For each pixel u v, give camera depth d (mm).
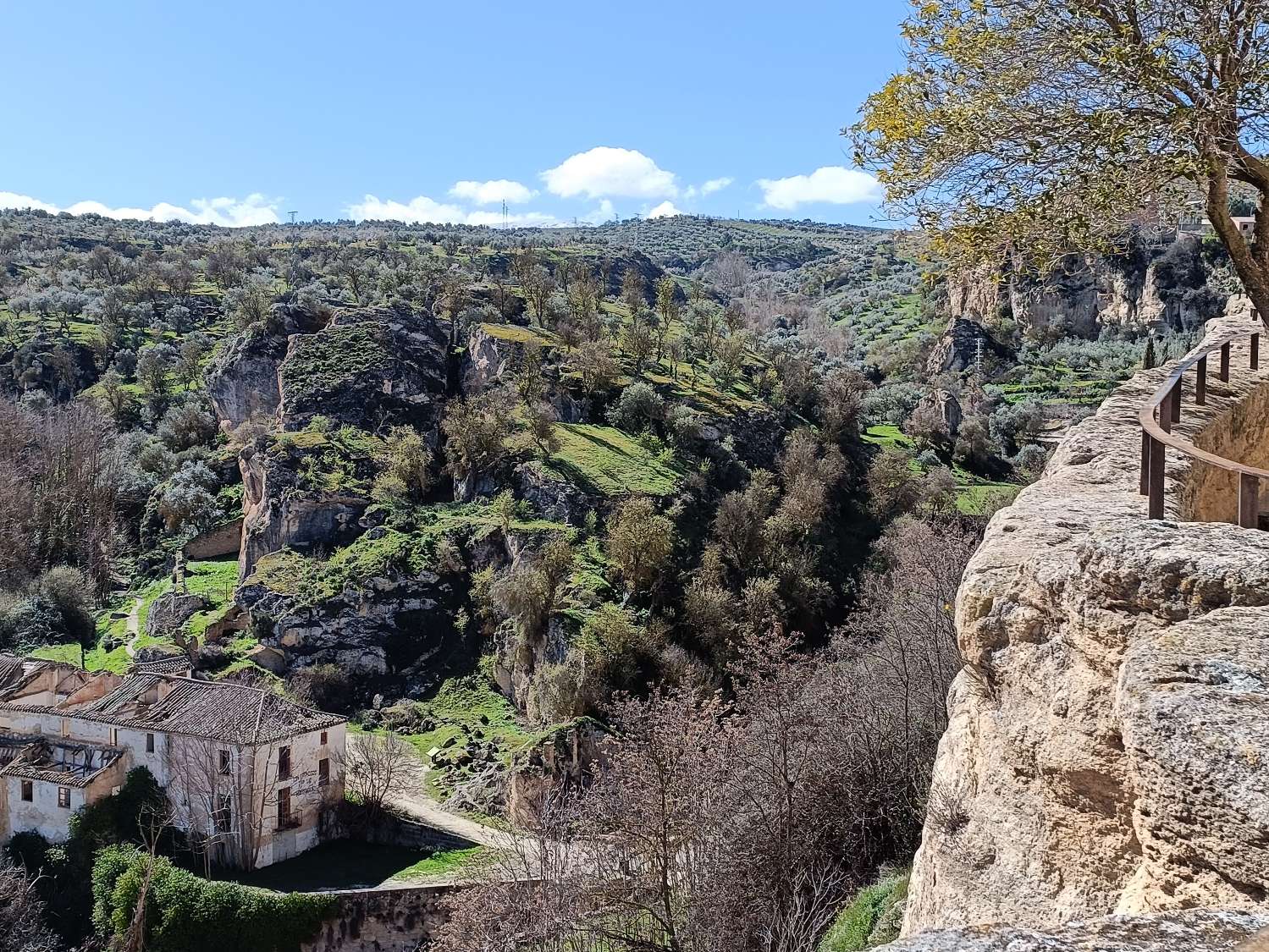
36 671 46312
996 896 6242
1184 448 5984
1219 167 10344
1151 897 4156
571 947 17672
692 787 17609
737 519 60969
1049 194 11062
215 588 69188
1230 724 3850
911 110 12008
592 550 60281
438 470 76188
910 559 33062
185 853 39500
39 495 75312
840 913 15859
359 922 35344
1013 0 11125
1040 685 6160
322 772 42531
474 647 59969
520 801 40719
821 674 23359
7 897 34062
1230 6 10242
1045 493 8000
